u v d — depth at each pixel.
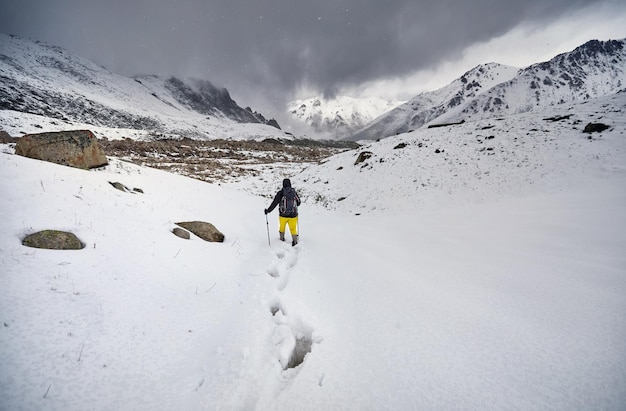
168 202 7.77
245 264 5.48
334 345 3.00
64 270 3.32
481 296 3.69
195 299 3.79
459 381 2.35
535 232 6.42
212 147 48.84
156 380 2.46
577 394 2.09
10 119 31.88
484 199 12.39
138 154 33.47
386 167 19.11
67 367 2.30
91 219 4.73
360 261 5.54
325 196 18.45
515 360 2.51
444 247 6.11
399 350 2.81
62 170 6.59
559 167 12.80
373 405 2.21
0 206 4.08
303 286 4.55
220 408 2.29
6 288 2.74
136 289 3.54
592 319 2.94
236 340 3.10
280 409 2.26
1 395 1.92
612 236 5.41
